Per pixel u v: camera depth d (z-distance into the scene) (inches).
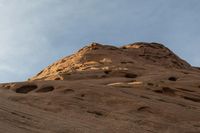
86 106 1330.0
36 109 1175.6
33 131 881.5
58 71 2571.4
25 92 1590.8
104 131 1069.1
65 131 968.3
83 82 1711.4
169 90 1750.7
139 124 1234.0
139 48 2925.7
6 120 915.4
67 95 1408.7
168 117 1317.7
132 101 1401.3
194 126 1277.1
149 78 1974.7
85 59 2603.3
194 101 1708.9
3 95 1374.3
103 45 2819.9
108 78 2046.0
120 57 2600.9
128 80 1916.8
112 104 1375.5
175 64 2837.1
